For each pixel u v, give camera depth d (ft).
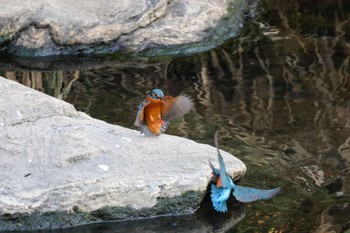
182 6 51.83
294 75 46.03
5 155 31.24
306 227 30.45
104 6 50.52
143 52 50.01
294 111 41.37
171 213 30.71
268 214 31.37
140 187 30.25
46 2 50.19
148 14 50.39
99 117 40.14
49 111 34.45
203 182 30.89
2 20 49.01
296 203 32.17
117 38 49.78
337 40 51.39
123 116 40.34
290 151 36.83
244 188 26.32
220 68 47.44
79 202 29.58
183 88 44.42
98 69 47.55
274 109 41.63
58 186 29.66
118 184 30.12
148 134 30.71
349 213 31.37
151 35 50.31
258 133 38.78
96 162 31.09
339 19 55.01
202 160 32.07
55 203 29.43
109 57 49.57
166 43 50.31
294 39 51.72
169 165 31.53
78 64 48.44
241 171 32.60
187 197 30.71
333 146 37.45
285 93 43.60
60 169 30.50
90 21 49.70
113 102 42.24
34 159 30.96
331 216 31.22
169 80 45.73
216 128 39.27
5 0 50.21
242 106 41.96
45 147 31.58
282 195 32.76
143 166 31.27
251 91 43.93
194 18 51.57
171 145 33.04
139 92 43.70
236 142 37.65
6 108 34.09
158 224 30.37
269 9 56.70
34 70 47.24
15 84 36.63
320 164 35.65
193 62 48.70
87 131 33.01
